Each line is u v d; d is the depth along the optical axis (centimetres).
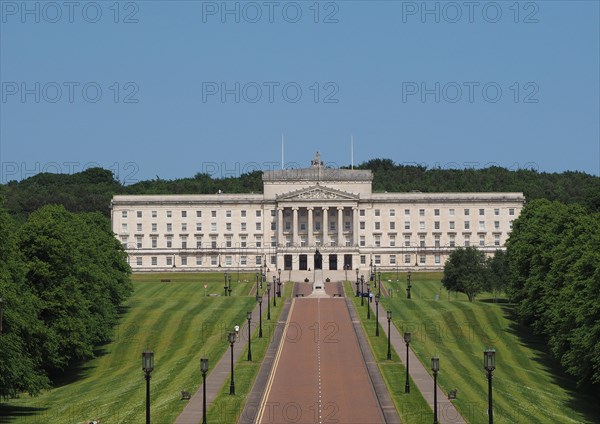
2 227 12788
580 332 13525
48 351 13962
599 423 12331
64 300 14750
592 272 14550
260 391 13100
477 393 13012
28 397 13912
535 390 13950
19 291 12950
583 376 13462
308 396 12769
